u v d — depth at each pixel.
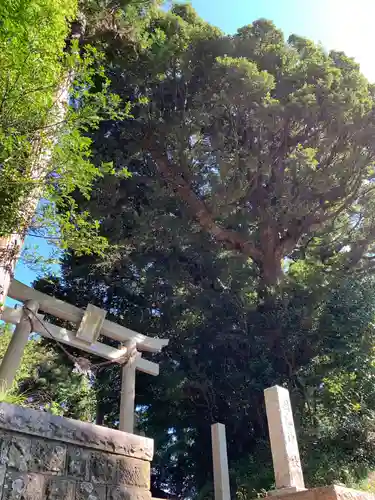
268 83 11.23
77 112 3.98
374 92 12.36
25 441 2.80
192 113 12.06
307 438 9.60
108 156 12.31
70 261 12.16
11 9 3.03
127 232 12.35
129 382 7.37
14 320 6.43
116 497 3.13
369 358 10.71
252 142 12.37
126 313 12.95
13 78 3.13
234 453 11.48
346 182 12.15
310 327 11.44
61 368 11.98
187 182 12.80
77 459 3.04
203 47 12.86
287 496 3.97
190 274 13.34
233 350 12.31
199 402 12.32
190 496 12.40
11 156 3.18
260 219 12.77
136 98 12.66
